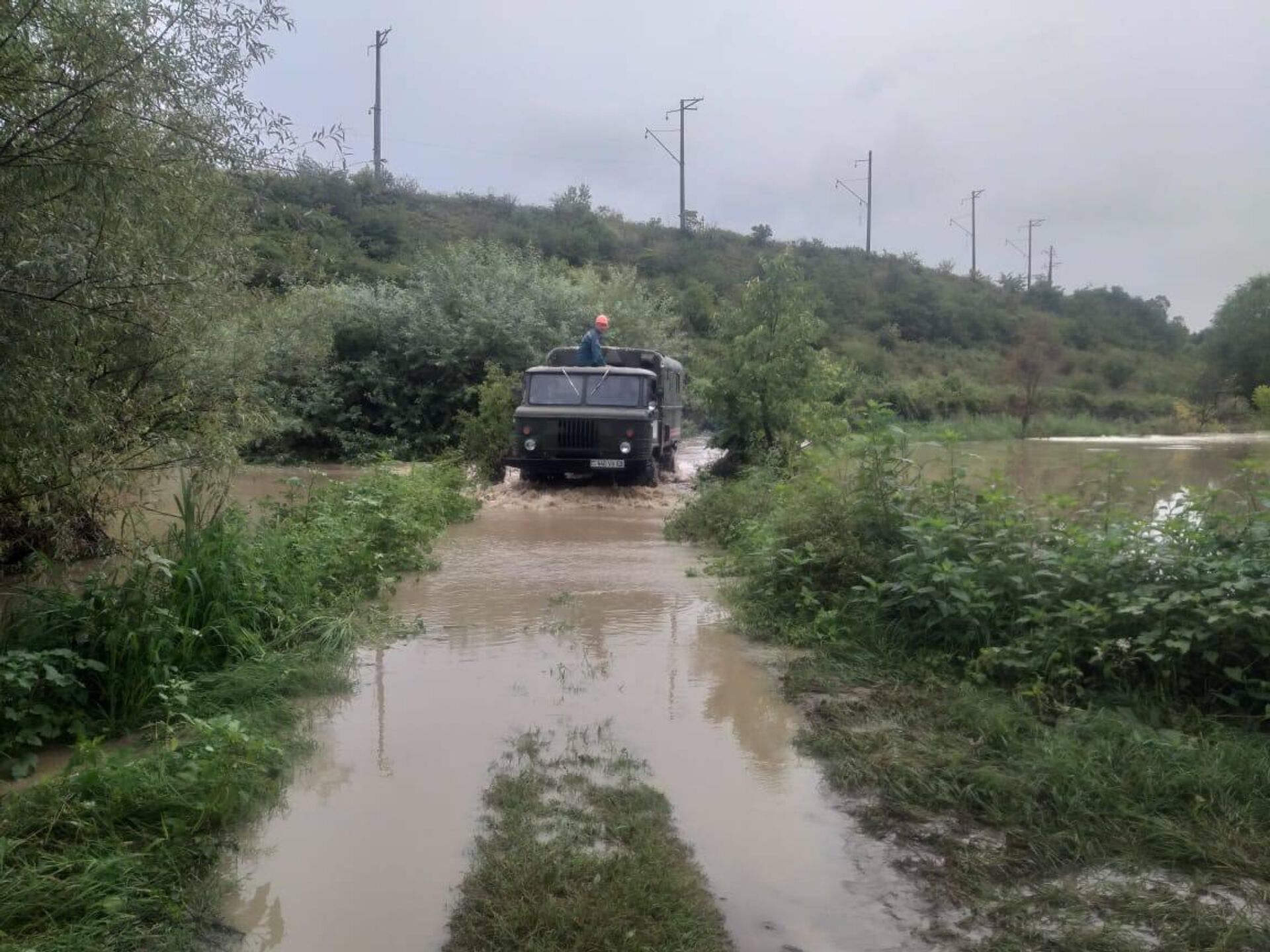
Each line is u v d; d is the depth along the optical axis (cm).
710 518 1081
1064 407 3681
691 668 613
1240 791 411
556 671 602
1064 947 315
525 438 1455
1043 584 610
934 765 452
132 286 556
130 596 543
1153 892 348
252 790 411
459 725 510
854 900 345
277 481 1655
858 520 755
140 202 548
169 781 400
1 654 490
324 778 443
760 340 1579
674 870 357
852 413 973
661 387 1645
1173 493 1086
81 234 533
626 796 421
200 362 849
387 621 700
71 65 502
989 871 364
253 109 688
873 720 517
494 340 2169
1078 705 518
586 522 1238
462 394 2128
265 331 990
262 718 499
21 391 493
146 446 827
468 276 2359
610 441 1443
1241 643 507
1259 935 318
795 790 436
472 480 1524
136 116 536
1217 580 538
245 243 868
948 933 324
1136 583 574
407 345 2177
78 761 415
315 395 2080
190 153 627
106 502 838
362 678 585
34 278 494
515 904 335
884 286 5531
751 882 357
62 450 593
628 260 4984
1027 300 5916
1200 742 456
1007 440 2702
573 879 351
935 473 1041
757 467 1373
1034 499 941
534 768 452
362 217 3709
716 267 5156
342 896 343
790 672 599
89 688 502
